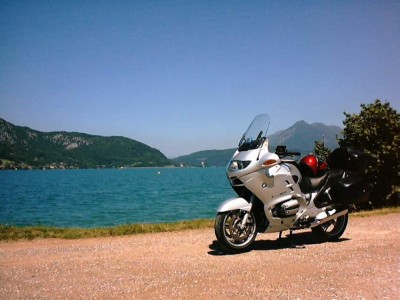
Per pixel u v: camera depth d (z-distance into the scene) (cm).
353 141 1612
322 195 760
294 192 722
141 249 735
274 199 705
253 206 717
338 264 572
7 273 562
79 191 7012
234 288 471
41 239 903
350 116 1664
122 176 18238
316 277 507
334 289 456
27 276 545
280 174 710
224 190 6556
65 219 2802
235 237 680
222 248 723
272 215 705
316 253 654
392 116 1559
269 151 712
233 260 621
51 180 13425
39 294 463
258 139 723
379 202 1606
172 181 11500
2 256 691
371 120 1588
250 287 473
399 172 1556
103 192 6575
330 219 754
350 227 952
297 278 506
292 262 594
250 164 688
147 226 1035
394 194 1584
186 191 6394
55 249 756
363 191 776
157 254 684
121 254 691
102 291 471
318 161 762
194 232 944
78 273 558
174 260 631
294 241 774
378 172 1548
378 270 532
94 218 2820
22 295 460
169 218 2650
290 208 706
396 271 525
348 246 706
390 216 1185
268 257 635
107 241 854
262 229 713
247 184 689
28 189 7875
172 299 437
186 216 2752
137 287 484
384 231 876
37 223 2539
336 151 819
